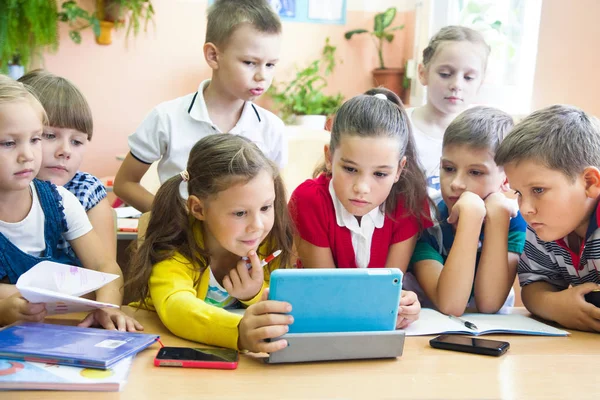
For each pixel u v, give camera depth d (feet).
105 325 3.52
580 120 3.82
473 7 9.18
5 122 3.47
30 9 8.26
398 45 12.38
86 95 11.60
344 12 12.29
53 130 4.59
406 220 4.70
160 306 3.62
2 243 3.82
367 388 2.81
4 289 3.75
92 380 2.67
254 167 3.70
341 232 4.59
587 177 3.77
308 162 8.74
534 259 4.43
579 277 4.25
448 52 6.25
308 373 2.98
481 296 4.52
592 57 6.84
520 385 2.91
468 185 4.64
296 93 12.16
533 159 3.75
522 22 8.30
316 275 3.08
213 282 4.07
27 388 2.65
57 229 4.06
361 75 12.54
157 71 11.79
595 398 2.78
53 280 3.40
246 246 3.82
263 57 5.78
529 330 3.79
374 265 4.65
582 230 4.09
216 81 5.98
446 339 3.50
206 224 3.92
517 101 8.34
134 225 6.65
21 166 3.56
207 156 3.78
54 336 3.13
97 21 10.94
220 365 2.99
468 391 2.82
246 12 5.70
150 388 2.71
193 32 11.79
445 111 6.43
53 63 11.35
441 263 4.80
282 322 3.04
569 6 7.02
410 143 4.68
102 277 3.46
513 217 4.80
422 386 2.86
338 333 3.12
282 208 4.24
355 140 4.06
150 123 6.05
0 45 8.29
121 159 10.62
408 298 3.75
